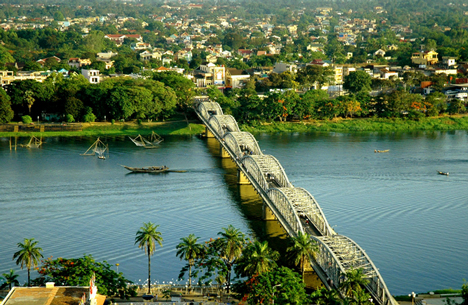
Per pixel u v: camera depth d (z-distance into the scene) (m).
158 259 181.50
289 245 185.88
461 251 188.88
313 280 169.75
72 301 124.75
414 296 153.00
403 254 186.38
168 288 162.00
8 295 126.69
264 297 142.62
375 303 148.00
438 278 171.00
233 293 159.88
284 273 150.38
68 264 152.25
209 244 167.88
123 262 179.00
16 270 171.38
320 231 184.88
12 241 193.50
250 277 152.50
